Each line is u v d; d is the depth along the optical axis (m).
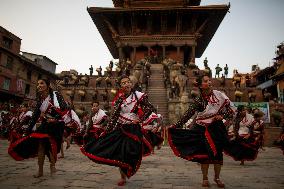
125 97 4.53
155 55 38.16
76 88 28.34
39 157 4.96
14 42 37.34
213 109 4.43
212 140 4.22
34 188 4.07
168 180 5.04
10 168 6.09
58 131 4.96
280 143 12.23
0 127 20.14
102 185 4.43
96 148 4.16
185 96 23.50
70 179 4.87
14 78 36.91
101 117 8.75
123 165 4.05
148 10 38.34
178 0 40.44
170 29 40.62
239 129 7.97
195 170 6.44
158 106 25.38
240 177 5.52
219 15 39.81
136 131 4.34
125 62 34.19
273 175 5.81
